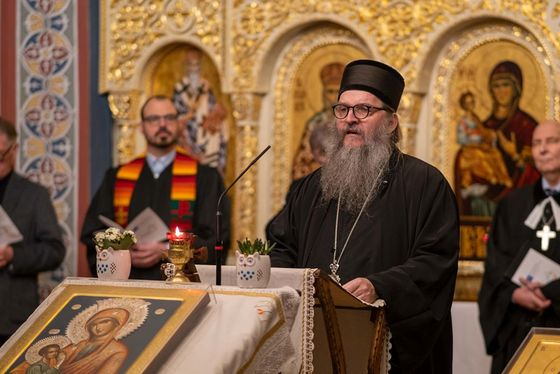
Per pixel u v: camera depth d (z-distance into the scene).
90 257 8.24
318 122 9.07
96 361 3.84
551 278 7.09
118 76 9.70
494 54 8.41
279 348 4.04
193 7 9.43
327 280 4.29
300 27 9.09
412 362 4.98
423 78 8.60
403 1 8.60
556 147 7.31
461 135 8.55
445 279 5.09
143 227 7.55
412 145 8.65
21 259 8.01
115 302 4.08
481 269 8.37
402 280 4.86
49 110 9.97
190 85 9.61
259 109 9.27
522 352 4.24
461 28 8.50
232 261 9.20
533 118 8.23
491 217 8.40
